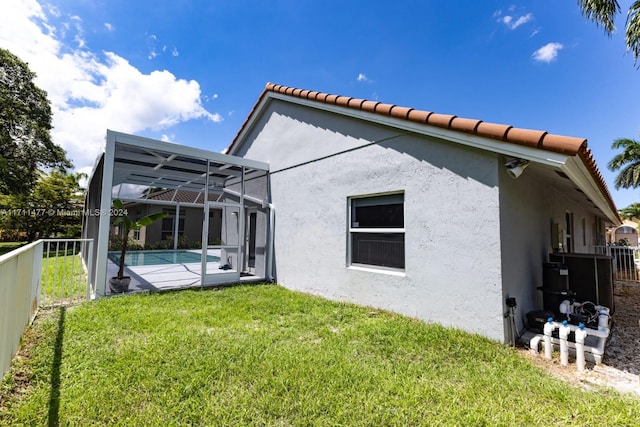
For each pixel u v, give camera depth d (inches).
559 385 108.7
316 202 266.5
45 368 112.9
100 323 165.3
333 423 85.0
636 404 96.3
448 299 169.0
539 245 208.1
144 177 399.9
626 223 1443.2
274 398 96.3
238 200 380.8
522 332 165.2
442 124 166.1
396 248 204.1
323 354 130.7
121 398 95.0
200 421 85.4
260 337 151.5
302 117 289.6
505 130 141.5
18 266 123.7
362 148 226.8
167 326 164.2
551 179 198.5
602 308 171.3
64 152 843.4
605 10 257.3
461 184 166.4
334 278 243.1
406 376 113.5
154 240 727.1
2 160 657.6
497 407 93.8
